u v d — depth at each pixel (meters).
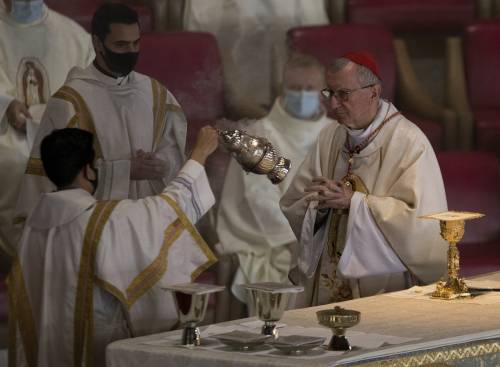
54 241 14.52
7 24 20.55
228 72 24.98
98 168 18.23
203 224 21.75
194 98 22.77
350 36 25.41
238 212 21.45
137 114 18.70
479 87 26.22
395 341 11.00
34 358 14.75
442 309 12.90
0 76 20.16
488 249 21.55
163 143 19.08
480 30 26.36
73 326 14.48
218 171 21.75
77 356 14.51
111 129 18.44
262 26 25.92
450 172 22.58
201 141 15.55
